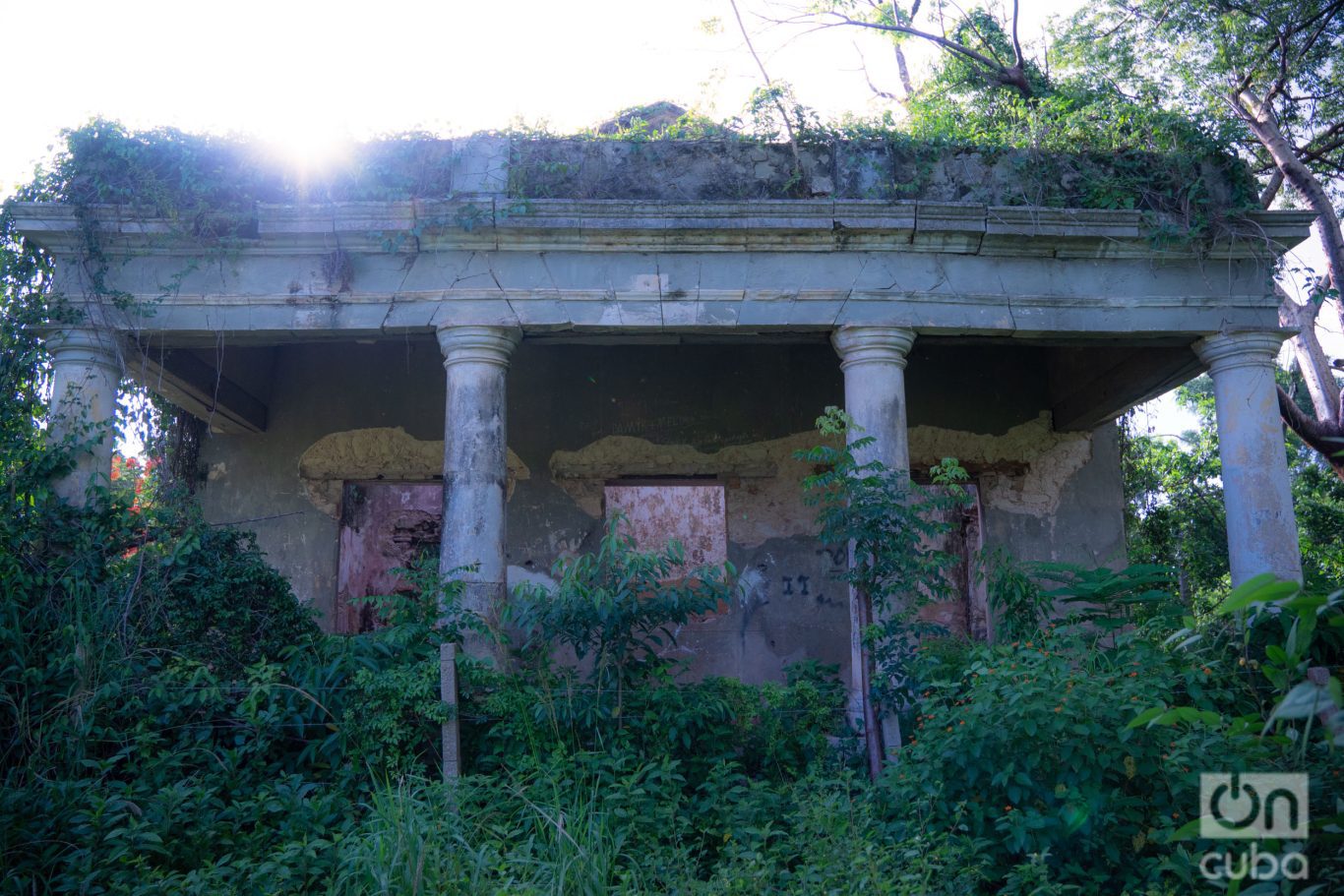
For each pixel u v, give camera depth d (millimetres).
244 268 8594
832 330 8773
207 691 6918
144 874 5430
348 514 11625
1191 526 14617
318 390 11695
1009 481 11984
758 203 8453
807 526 11562
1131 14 13336
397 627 7512
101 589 7410
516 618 7684
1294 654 3867
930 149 8906
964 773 5699
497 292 8508
